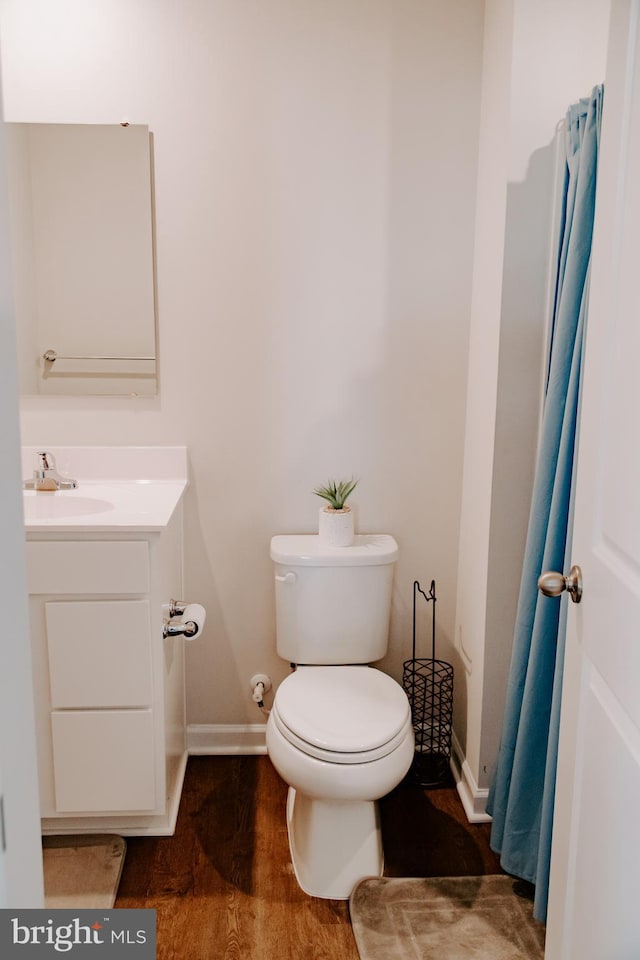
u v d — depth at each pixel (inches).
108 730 80.4
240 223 91.7
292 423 96.3
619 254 47.6
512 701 77.4
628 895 44.3
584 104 66.2
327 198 91.6
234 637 101.3
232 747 102.7
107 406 94.9
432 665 100.2
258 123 89.8
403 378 95.7
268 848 83.9
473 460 92.1
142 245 91.6
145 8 87.1
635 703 43.6
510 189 77.6
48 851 81.7
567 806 55.8
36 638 78.4
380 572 91.9
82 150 89.4
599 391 50.5
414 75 89.4
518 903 75.4
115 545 76.9
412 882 77.9
